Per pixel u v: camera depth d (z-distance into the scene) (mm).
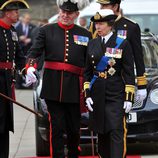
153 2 55875
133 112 31891
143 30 54188
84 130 31766
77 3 27688
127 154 34094
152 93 32375
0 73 27297
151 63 35875
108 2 27828
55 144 28125
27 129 42781
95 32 28391
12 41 27609
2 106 27266
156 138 32219
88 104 26750
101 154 27266
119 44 26578
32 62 27656
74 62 27844
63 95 27688
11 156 34156
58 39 27859
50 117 28156
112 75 26641
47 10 114375
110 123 26266
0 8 27047
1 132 27281
